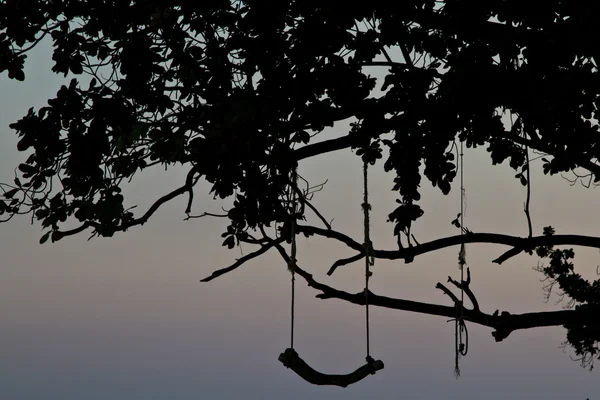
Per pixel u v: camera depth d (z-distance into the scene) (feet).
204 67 42.65
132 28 43.83
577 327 63.41
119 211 44.09
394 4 42.83
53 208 44.70
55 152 44.27
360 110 44.80
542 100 44.88
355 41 43.04
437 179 47.09
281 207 44.96
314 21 42.42
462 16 43.32
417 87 45.62
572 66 43.70
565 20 41.98
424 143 46.78
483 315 51.98
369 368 46.57
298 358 46.83
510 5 42.65
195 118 43.34
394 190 48.29
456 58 45.03
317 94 43.24
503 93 44.45
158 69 42.78
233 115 41.65
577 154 48.91
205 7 42.63
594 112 49.11
